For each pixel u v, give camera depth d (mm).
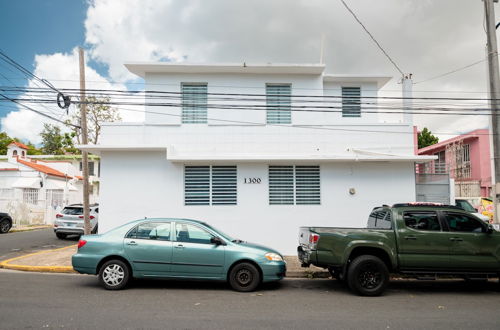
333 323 5785
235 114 13328
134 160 12562
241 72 13539
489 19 11055
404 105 14281
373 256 7859
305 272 9828
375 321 5922
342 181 12664
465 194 24172
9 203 23438
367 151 12445
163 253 7805
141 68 13094
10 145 32656
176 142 12805
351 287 7738
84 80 13734
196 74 13469
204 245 7906
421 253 7855
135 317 5910
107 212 12391
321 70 13422
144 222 8133
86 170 13547
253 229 12422
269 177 12719
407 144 12969
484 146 24359
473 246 7867
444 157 29125
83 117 13586
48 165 34031
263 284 8789
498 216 10273
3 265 10438
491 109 10672
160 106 13070
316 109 13484
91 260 7770
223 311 6371
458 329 5551
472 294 8102
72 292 7594
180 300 7082
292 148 12922
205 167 12703
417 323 5840
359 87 15219
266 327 5531
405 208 8156
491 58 10945
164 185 12500
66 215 16969
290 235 12445
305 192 12727
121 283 7785
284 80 13688
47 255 11805
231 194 12602
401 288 8664
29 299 6957
